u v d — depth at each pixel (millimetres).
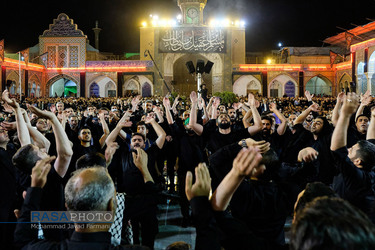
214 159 3000
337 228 1035
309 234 1066
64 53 36000
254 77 37125
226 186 1673
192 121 5215
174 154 6305
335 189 3146
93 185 1783
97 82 37688
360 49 31656
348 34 33844
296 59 38094
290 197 2498
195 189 1793
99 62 35938
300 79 36750
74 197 1760
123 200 3424
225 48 36219
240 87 38125
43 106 22562
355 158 3076
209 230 1730
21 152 2969
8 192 3434
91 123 6547
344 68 34906
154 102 13789
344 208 1143
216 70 37375
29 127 3959
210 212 1744
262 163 2330
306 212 1161
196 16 37406
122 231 3779
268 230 2324
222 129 5184
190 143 5438
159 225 5379
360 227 1042
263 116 5293
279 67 36656
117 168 4340
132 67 35812
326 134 4680
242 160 1595
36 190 1945
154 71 35719
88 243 1736
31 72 33594
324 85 40656
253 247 1820
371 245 1010
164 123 7258
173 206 6445
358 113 5340
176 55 36875
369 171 3051
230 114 7461
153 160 4523
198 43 36000
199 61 14117
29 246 1820
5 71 29547
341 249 1006
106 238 1800
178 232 5055
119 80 35750
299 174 2537
